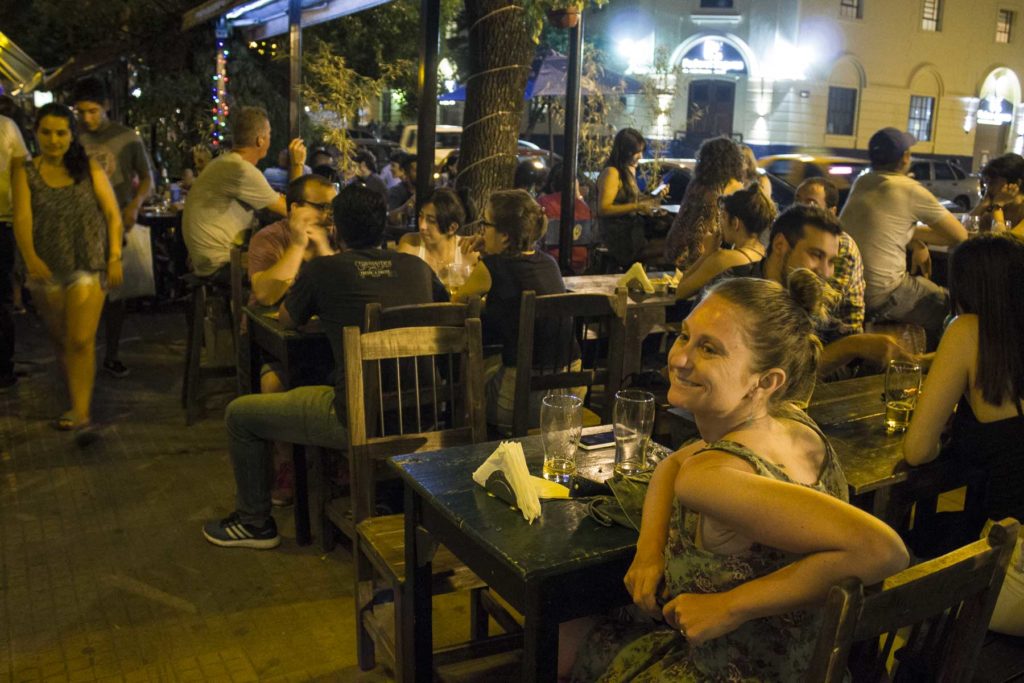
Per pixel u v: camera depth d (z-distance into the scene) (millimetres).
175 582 3316
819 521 1355
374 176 8680
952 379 2266
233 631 3010
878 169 5016
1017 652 2117
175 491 4129
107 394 5559
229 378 5395
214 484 4219
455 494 2082
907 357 3133
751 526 1410
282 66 11938
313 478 4070
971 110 24953
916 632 1860
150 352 6602
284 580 3361
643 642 1813
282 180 8492
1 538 3625
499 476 2033
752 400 1582
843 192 13711
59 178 4648
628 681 1753
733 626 1458
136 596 3209
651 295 4676
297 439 3354
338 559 3533
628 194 7008
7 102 8148
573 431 2199
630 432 2213
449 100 13852
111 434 4852
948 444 2508
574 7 5105
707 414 1609
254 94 11805
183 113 11797
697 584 1551
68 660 2812
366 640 2773
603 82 10820
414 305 3062
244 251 5262
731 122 22391
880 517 2361
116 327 5898
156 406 5355
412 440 2797
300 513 3598
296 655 2883
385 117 20672
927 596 1398
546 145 18578
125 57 12219
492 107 5340
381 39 13273
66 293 4711
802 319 1593
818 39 22125
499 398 3531
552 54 10445
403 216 7574
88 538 3648
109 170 6031
